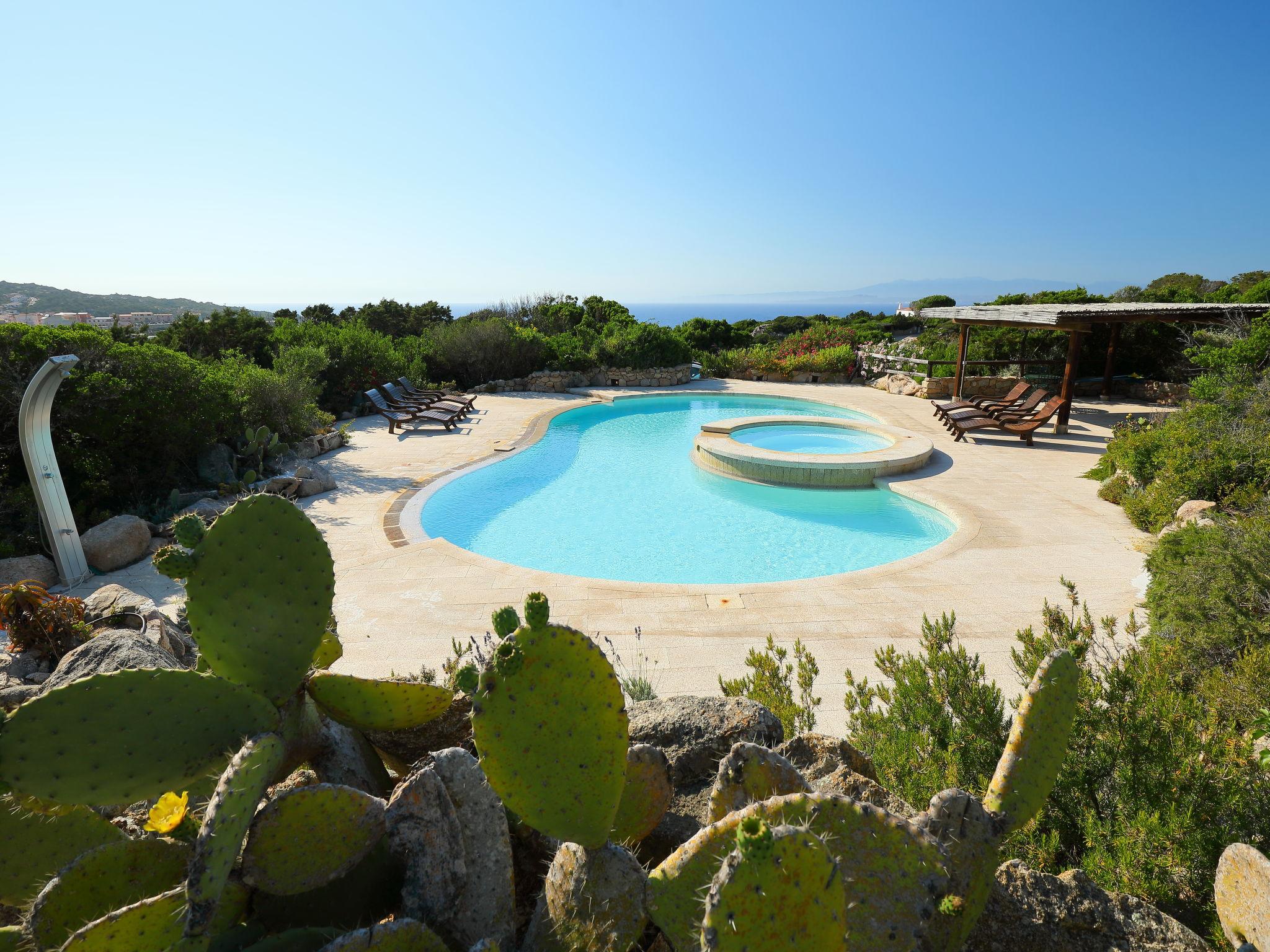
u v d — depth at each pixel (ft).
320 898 6.39
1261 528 18.67
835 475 42.19
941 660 13.33
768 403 71.82
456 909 6.19
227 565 7.45
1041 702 7.52
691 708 10.94
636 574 30.66
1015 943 6.92
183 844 6.63
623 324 112.57
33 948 5.91
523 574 27.27
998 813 7.09
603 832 6.13
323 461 46.03
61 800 6.37
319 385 56.24
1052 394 66.08
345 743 8.27
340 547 30.45
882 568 27.53
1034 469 42.96
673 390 75.82
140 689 6.70
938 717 12.75
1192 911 8.90
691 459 50.11
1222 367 48.14
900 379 72.43
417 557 29.19
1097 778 10.93
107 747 6.54
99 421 33.91
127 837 7.32
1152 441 35.88
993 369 72.74
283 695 7.54
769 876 4.31
